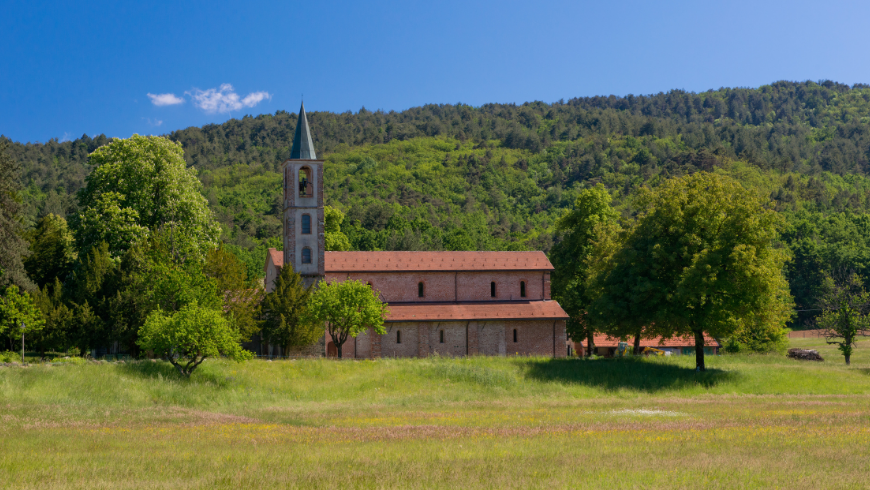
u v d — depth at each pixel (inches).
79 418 1224.2
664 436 946.1
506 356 2477.9
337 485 587.8
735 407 1508.4
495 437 963.3
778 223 2142.0
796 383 2046.0
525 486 583.2
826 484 591.5
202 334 1796.3
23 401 1464.1
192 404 1630.2
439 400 1745.8
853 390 2010.3
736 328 2074.3
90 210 2316.7
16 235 2023.9
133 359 2010.3
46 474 643.5
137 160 2401.6
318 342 2367.1
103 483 596.7
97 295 2080.5
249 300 2213.3
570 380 2043.6
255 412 1446.9
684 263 2097.7
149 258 2137.1
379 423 1215.6
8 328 1911.9
